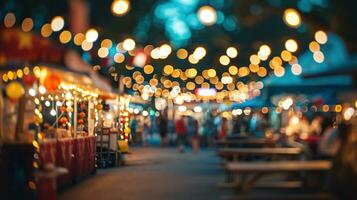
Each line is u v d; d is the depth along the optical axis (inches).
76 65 464.1
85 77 497.0
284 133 1088.8
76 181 735.1
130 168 965.8
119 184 724.7
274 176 775.7
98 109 991.6
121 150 1003.9
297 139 994.7
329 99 792.3
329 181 522.3
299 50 1253.7
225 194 629.9
